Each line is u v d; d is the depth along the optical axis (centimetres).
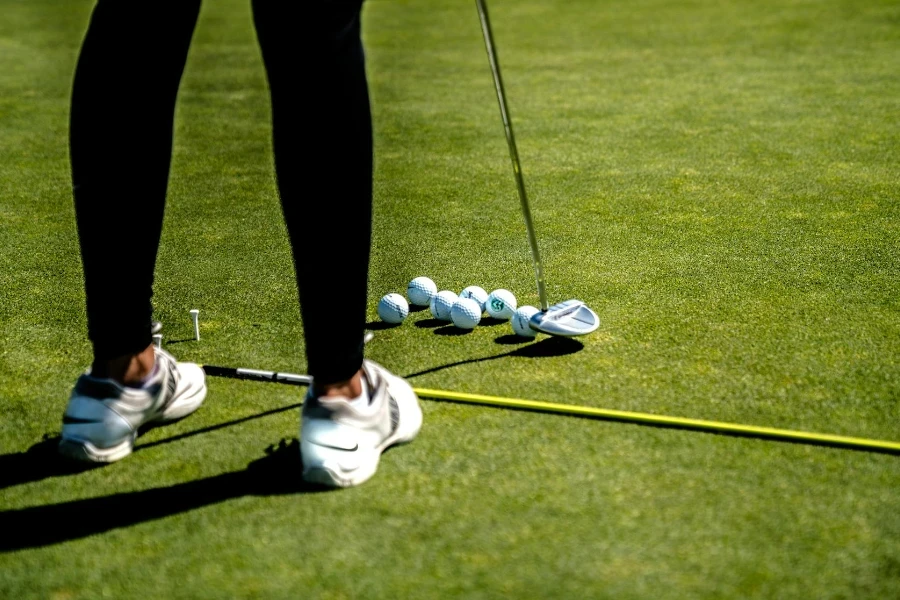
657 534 199
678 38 941
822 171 507
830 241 397
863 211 438
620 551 193
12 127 648
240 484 225
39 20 1115
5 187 513
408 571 189
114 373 238
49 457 240
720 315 321
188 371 260
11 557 198
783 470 223
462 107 684
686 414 252
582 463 228
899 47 840
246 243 415
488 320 326
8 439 250
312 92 207
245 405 264
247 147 589
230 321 328
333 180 212
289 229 221
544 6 1179
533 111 669
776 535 198
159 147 230
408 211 456
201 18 1142
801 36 914
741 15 1048
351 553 196
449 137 602
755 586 182
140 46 220
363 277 223
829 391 265
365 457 223
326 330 221
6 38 1000
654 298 338
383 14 1145
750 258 379
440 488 219
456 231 425
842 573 186
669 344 298
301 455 228
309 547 198
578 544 196
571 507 210
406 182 506
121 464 235
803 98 678
